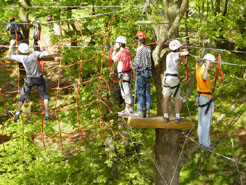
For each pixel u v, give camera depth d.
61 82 28.22
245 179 16.70
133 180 13.09
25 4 15.20
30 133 13.28
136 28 13.73
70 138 21.16
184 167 18.75
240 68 12.59
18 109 8.10
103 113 14.35
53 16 15.40
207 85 7.80
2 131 11.77
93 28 15.38
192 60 15.47
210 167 18.17
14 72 32.53
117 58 7.88
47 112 8.14
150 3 9.59
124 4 14.24
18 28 8.51
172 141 10.79
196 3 11.30
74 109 15.28
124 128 14.38
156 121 7.85
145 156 16.42
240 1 13.24
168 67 7.60
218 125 13.55
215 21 11.84
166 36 8.84
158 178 11.12
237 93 15.95
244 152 17.97
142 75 7.85
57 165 13.30
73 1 15.15
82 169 14.80
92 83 14.69
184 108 21.47
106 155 15.15
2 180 12.12
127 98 8.09
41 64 8.09
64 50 14.59
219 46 18.61
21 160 12.57
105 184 14.51
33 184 12.56
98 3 14.52
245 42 11.60
